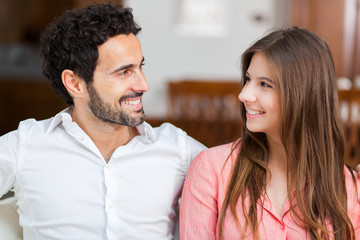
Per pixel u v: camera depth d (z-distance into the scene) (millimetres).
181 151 1529
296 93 1317
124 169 1457
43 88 5609
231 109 4117
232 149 1471
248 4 5332
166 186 1497
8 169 1446
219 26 4871
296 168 1376
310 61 1319
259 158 1449
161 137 1531
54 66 1472
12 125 5598
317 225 1331
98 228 1436
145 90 1420
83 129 1498
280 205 1410
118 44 1379
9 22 6512
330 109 1379
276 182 1441
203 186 1434
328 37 5035
